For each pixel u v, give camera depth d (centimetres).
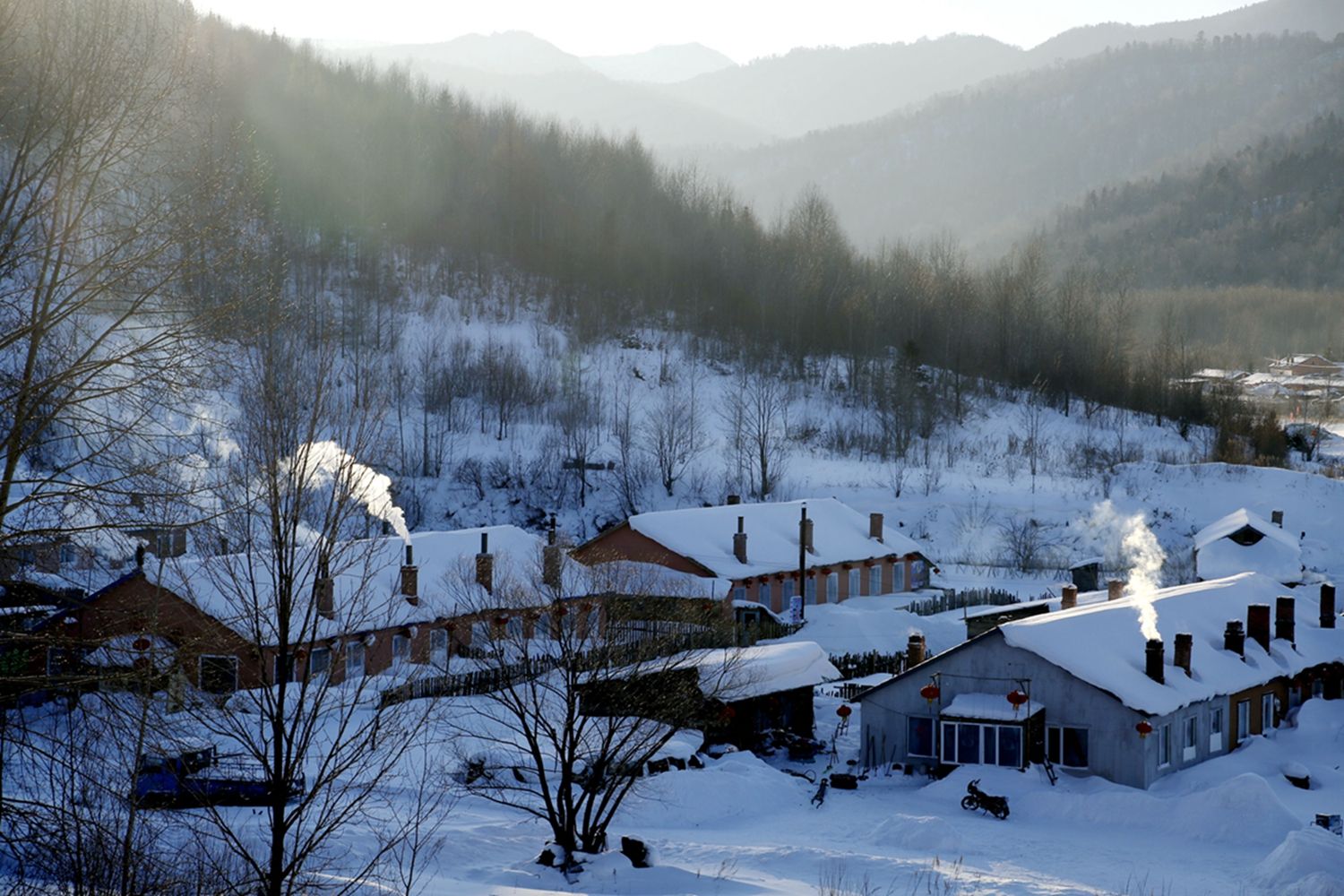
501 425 9825
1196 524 9200
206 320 2030
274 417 1858
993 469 10294
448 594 4706
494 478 9138
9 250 1878
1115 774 3831
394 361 10269
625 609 3344
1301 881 2792
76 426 1972
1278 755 4216
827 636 6172
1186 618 4572
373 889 2211
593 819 3284
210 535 2023
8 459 1852
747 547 6681
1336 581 7925
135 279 2019
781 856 2931
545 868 2645
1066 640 4016
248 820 2588
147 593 2717
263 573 3147
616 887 2542
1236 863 3094
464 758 3428
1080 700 3894
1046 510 9381
